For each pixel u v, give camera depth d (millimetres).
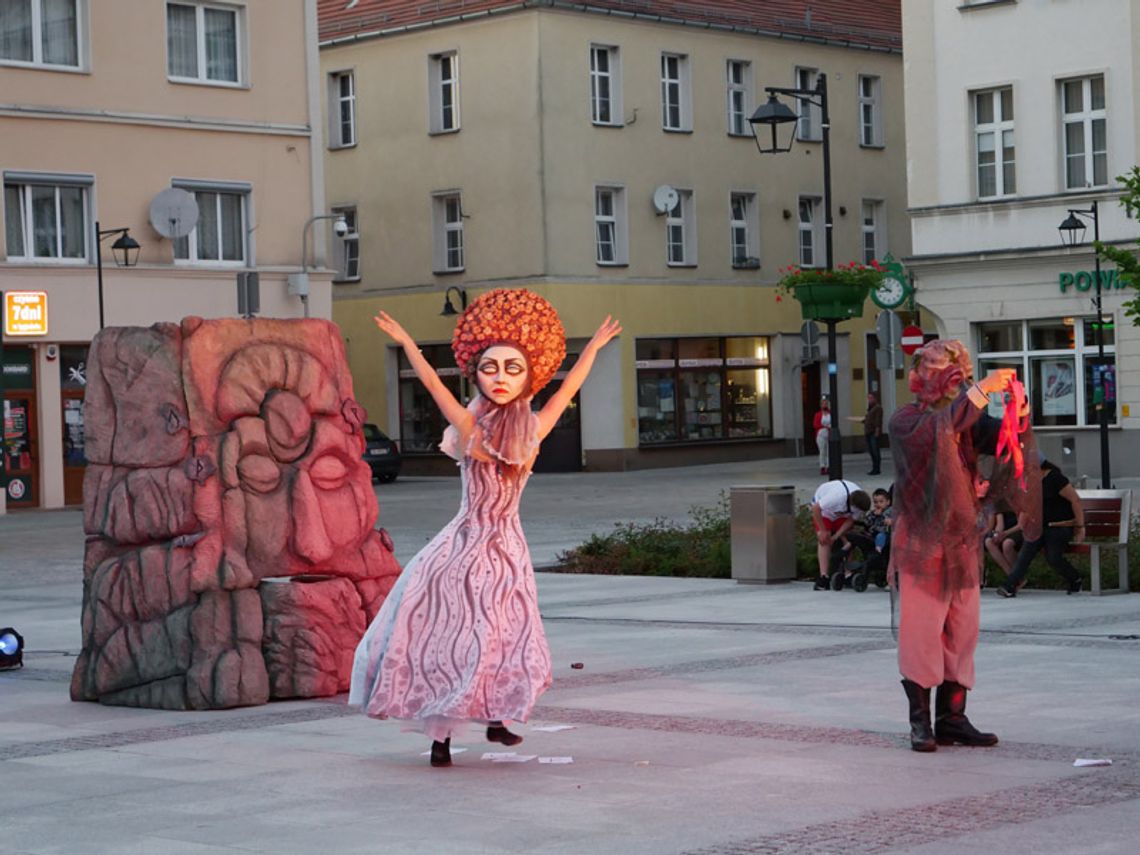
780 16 55062
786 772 8914
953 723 9547
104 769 9703
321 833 7875
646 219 51188
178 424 12234
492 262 50031
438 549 9375
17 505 38750
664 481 43812
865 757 9258
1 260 38438
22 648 14594
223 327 12391
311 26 43531
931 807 7973
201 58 41781
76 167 39562
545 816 8086
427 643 9273
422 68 51219
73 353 39656
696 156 52594
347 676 12414
